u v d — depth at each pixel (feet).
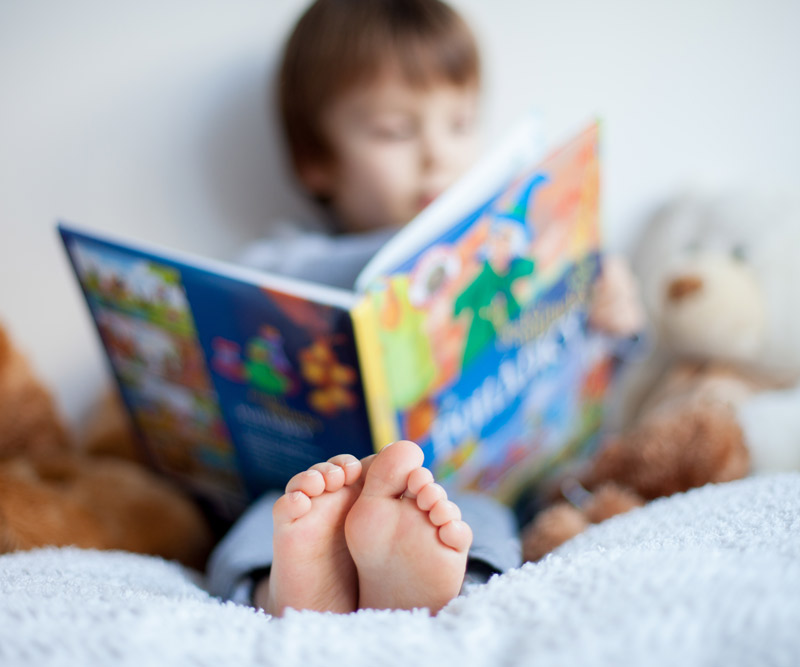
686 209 3.46
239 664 1.21
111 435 3.04
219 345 2.28
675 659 1.11
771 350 3.09
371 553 1.65
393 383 2.12
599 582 1.38
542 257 2.52
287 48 3.36
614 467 2.59
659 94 3.51
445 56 3.21
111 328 2.55
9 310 3.31
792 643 1.11
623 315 3.11
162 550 2.58
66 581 1.69
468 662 1.19
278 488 2.54
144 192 3.39
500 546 1.98
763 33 3.39
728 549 1.48
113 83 3.22
